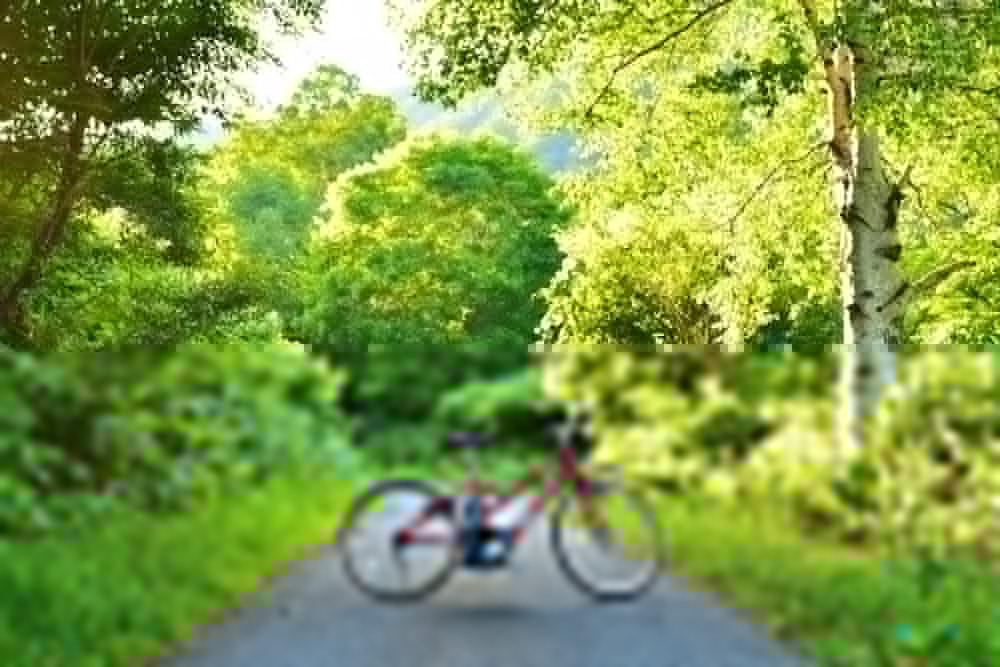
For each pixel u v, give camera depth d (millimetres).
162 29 22641
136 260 25562
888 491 8359
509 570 8633
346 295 52031
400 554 7836
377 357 13344
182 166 24219
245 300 26250
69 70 21891
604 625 7031
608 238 24703
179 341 24719
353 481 12719
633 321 27125
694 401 10391
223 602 7309
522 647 6562
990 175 19672
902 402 8664
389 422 13172
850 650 6098
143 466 9266
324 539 9680
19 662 5531
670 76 22156
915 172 21703
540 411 11266
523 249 53281
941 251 22109
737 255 22469
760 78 17562
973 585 6957
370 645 6555
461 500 7906
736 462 10047
